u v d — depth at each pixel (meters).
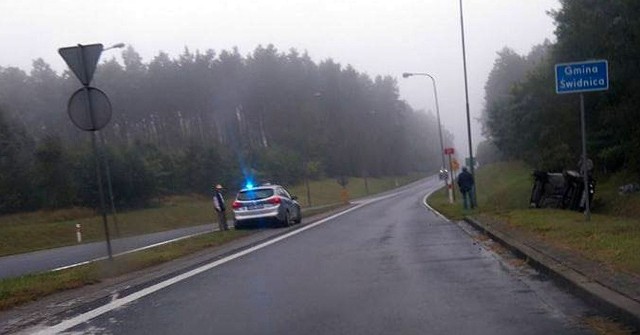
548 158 39.72
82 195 59.00
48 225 48.16
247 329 8.62
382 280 12.11
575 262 11.78
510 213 25.56
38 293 11.92
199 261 16.83
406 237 20.67
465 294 10.36
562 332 7.78
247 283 12.57
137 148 69.44
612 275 10.22
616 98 31.97
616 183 32.91
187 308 10.28
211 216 64.12
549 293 10.11
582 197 25.94
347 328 8.45
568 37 33.75
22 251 34.03
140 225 54.09
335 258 15.83
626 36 29.22
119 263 15.84
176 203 68.12
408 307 9.58
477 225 22.72
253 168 86.69
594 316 8.48
